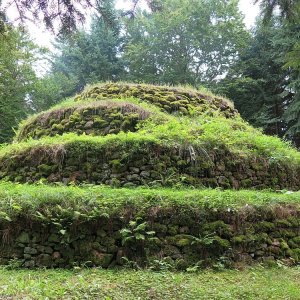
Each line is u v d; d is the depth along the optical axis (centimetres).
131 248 627
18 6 504
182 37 2555
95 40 2717
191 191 741
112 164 845
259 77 2509
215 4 2461
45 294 470
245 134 1046
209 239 633
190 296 483
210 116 1243
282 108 2450
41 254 621
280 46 2112
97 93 1298
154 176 838
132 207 650
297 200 766
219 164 891
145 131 940
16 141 1217
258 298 486
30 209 635
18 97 2262
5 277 549
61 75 2795
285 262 666
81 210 641
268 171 953
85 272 582
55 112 1132
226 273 603
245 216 673
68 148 873
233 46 2598
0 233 629
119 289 505
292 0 522
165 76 2531
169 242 632
